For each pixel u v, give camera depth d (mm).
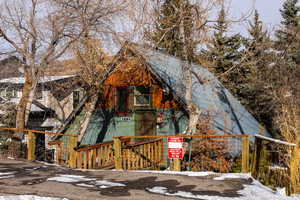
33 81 15258
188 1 12172
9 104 20328
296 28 22281
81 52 14609
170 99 15328
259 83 21641
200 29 12117
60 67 15828
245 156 9234
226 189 7211
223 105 18953
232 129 16641
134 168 11297
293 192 7137
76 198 6297
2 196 6535
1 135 16188
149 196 6445
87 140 17359
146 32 13336
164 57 15906
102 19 13977
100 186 7293
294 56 22234
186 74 13008
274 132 20375
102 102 17156
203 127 13453
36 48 14984
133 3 13211
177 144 9680
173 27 12625
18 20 14672
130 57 14016
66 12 14078
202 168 12320
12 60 17812
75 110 16969
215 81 20859
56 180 7934
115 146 10328
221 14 11852
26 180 7906
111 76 16734
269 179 7984
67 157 11930
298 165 7254
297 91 17594
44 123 25609
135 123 16156
